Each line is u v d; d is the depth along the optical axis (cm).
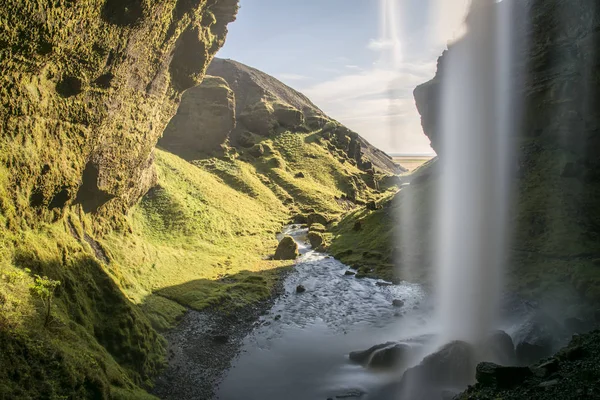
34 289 1593
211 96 9394
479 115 4450
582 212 3722
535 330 2236
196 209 5434
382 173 14712
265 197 8062
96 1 2203
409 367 2083
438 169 5656
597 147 4153
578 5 4684
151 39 3000
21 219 1933
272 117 12438
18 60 1834
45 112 2116
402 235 4706
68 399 1339
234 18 4597
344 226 6097
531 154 4631
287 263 4625
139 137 3328
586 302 2692
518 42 5397
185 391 1948
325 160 11175
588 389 1278
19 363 1284
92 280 2141
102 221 3147
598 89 4197
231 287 3453
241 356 2347
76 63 2266
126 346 1978
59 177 2225
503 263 3462
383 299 3381
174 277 3494
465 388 1802
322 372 2153
